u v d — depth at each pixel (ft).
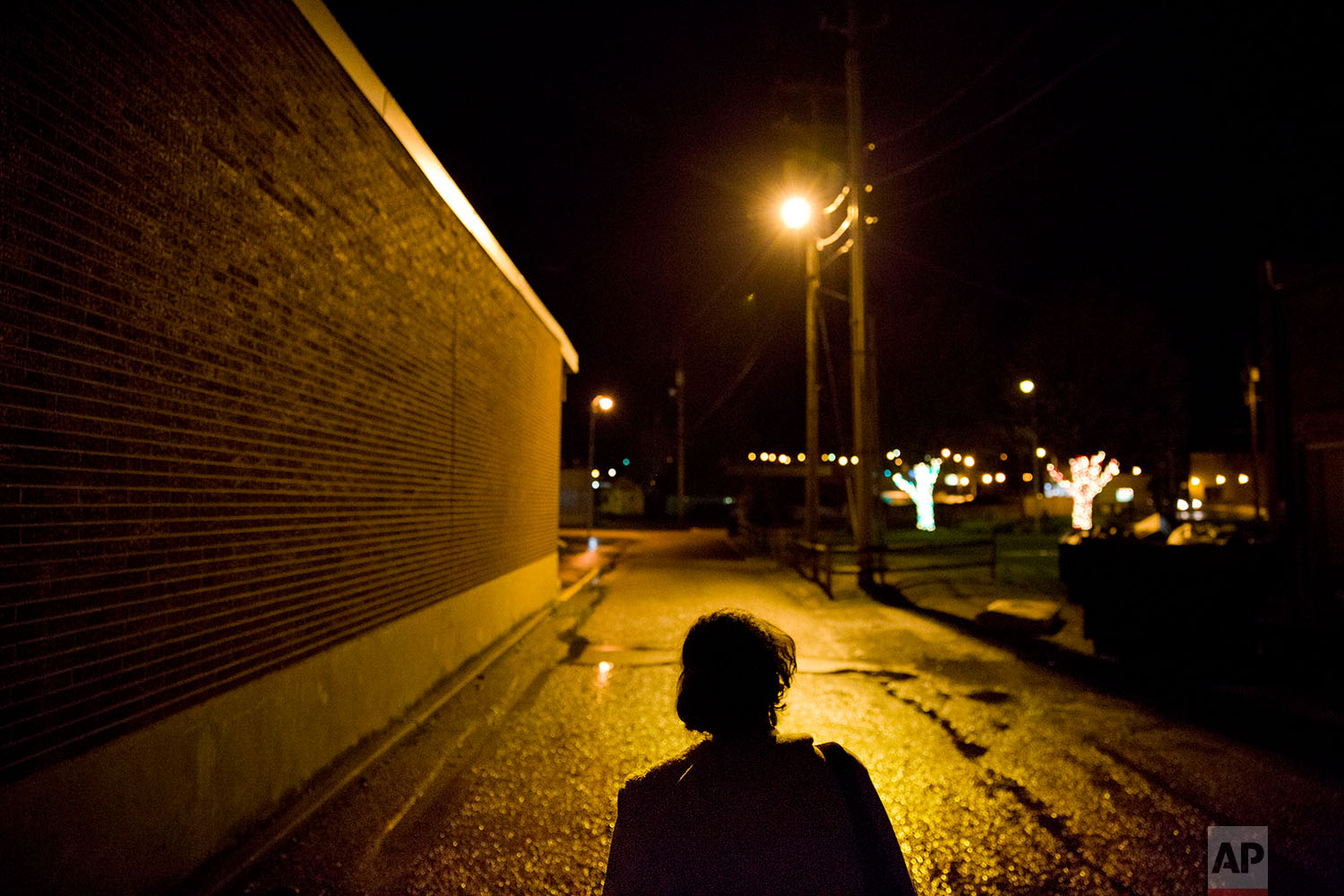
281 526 15.53
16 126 9.36
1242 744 19.51
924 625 38.14
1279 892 12.31
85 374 10.43
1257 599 26.25
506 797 15.94
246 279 14.29
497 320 32.96
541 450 43.60
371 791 16.28
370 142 19.85
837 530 129.59
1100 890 12.42
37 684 9.61
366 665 19.36
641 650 31.53
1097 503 140.87
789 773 5.29
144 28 11.58
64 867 9.85
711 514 209.67
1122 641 27.86
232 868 12.50
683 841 5.10
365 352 19.72
